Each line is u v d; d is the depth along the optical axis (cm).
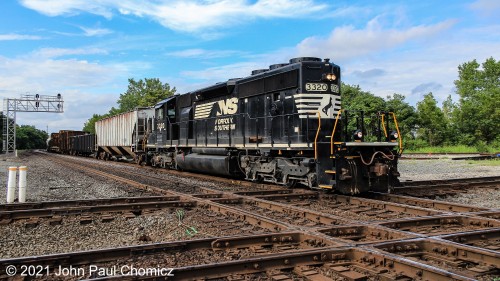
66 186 1355
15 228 688
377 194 1079
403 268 431
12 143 5588
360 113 1126
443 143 4722
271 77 1291
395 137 1088
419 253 509
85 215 789
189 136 1864
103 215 792
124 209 841
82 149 4419
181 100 1986
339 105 1218
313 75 1174
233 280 420
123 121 2927
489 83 6462
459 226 693
